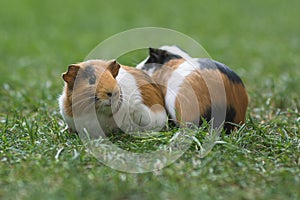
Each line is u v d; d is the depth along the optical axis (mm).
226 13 39656
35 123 12352
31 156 10109
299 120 12750
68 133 11391
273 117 14094
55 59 23578
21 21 35156
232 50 26578
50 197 8094
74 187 8531
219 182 8867
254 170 9438
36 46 27031
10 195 8320
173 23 35250
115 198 8203
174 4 43344
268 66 22688
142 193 8391
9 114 14648
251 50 26609
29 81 18938
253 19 37375
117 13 39000
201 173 9125
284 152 10484
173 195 8273
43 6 40938
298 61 23891
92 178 8898
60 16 37312
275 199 8305
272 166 9719
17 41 28609
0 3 41250
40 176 9008
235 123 12078
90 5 42062
